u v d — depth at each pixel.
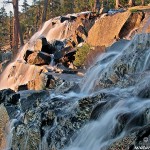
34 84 15.46
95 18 23.12
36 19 58.22
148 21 16.02
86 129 7.76
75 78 13.98
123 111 7.26
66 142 7.96
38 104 10.33
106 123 7.41
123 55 11.03
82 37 21.70
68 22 26.64
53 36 27.84
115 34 17.62
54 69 16.48
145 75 8.96
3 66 28.09
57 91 12.39
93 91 10.80
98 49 16.16
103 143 7.02
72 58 18.69
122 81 9.72
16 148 9.42
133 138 6.02
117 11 20.92
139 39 11.46
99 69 11.77
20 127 9.54
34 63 19.02
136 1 35.38
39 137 8.62
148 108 6.78
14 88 19.47
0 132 10.81
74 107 8.70
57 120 8.52
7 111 10.88
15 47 30.73
